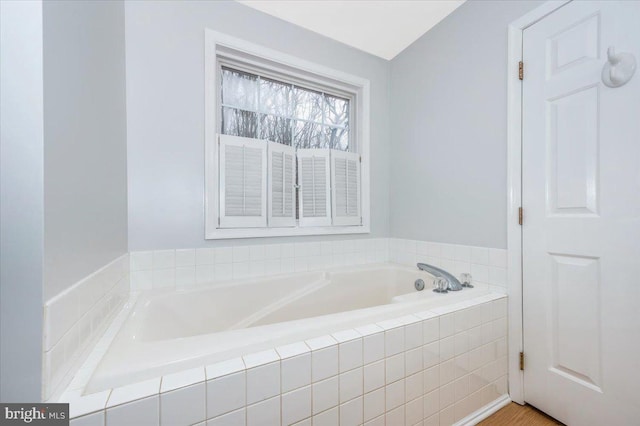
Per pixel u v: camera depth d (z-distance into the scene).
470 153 1.65
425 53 1.98
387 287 2.04
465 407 1.22
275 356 0.78
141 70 1.43
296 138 2.05
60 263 0.63
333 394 0.85
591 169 1.13
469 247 1.65
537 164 1.32
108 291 1.00
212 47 1.60
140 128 1.42
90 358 0.73
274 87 1.98
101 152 0.97
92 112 0.88
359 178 2.20
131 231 1.40
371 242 2.23
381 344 0.96
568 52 1.21
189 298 1.41
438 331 1.13
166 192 1.49
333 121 2.23
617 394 1.03
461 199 1.71
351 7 1.72
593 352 1.11
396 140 2.26
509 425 1.22
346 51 2.11
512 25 1.42
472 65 1.64
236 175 1.66
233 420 0.70
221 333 0.87
